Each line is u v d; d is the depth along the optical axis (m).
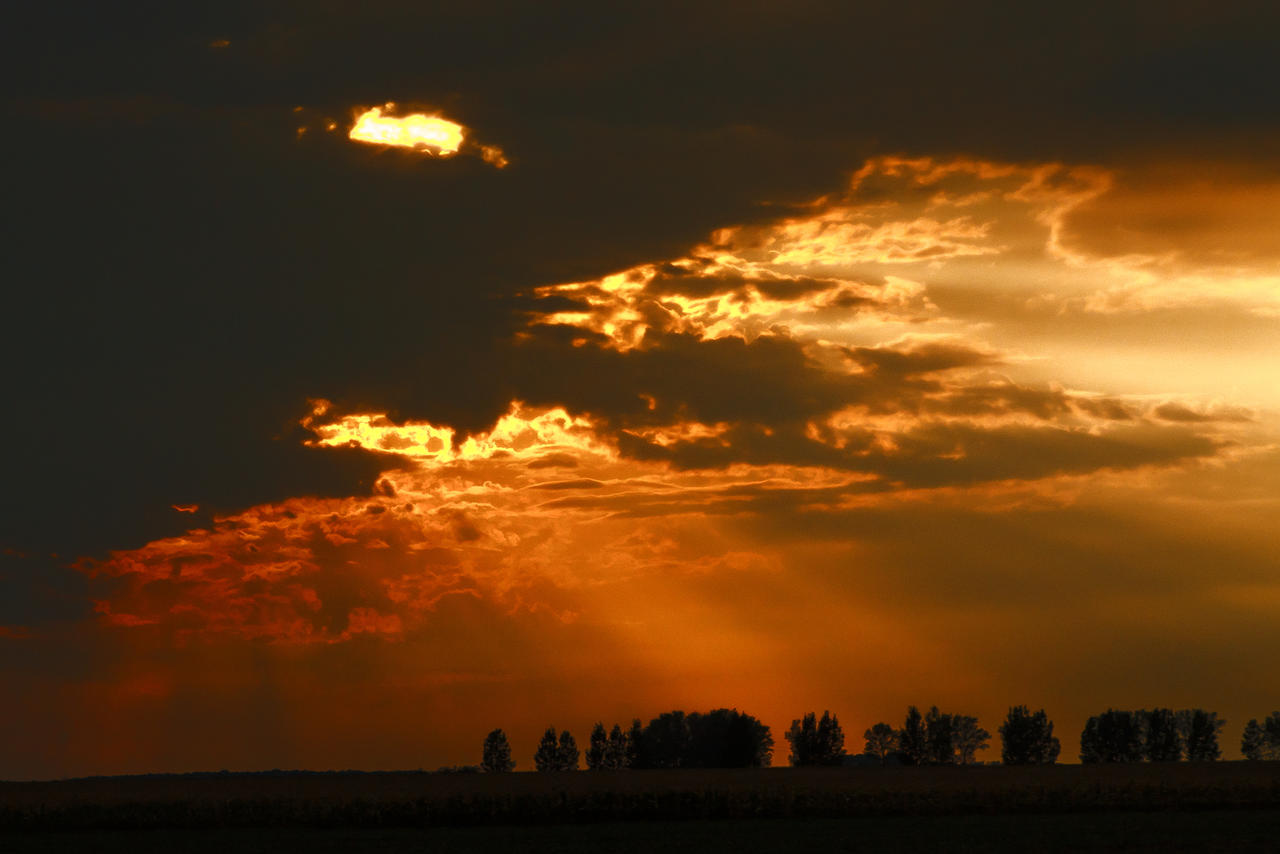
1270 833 163.25
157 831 186.88
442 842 167.00
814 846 155.38
